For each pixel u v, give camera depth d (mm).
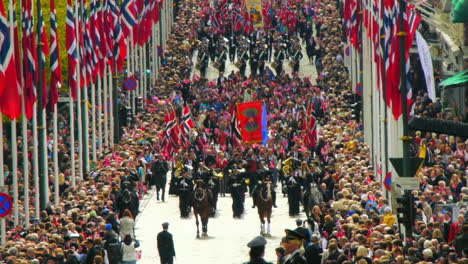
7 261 124938
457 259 115312
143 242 176125
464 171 174125
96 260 127688
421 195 152750
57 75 187125
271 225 187375
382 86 169000
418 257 120062
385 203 152750
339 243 133375
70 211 161625
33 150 178500
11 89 160500
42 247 133875
